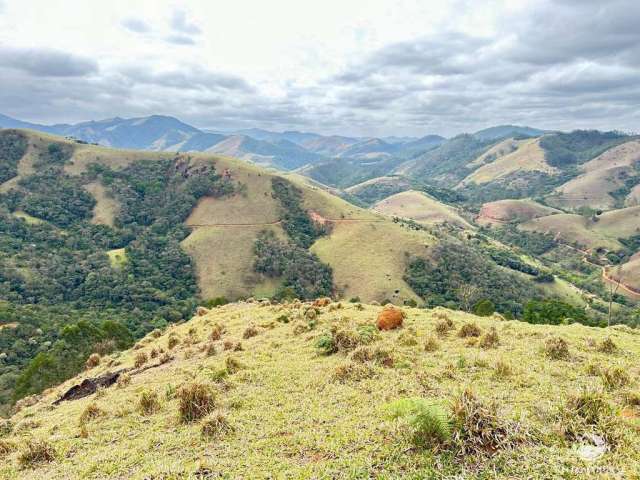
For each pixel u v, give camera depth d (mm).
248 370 16594
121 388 19016
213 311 42625
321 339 18906
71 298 122938
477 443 7840
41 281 123750
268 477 8273
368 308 30469
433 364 14703
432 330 20812
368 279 135625
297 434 10172
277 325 26234
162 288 133875
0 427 16203
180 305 122000
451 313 28953
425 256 145125
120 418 13945
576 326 23422
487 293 121375
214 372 16625
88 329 52406
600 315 110188
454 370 13695
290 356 18438
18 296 114625
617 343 17797
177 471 8875
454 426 8227
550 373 13117
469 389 9086
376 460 8109
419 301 122500
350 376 14047
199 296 132500
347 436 9516
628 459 7062
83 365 47062
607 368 13070
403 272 138875
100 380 21859
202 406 12680
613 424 8234
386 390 12406
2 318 93812
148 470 9312
